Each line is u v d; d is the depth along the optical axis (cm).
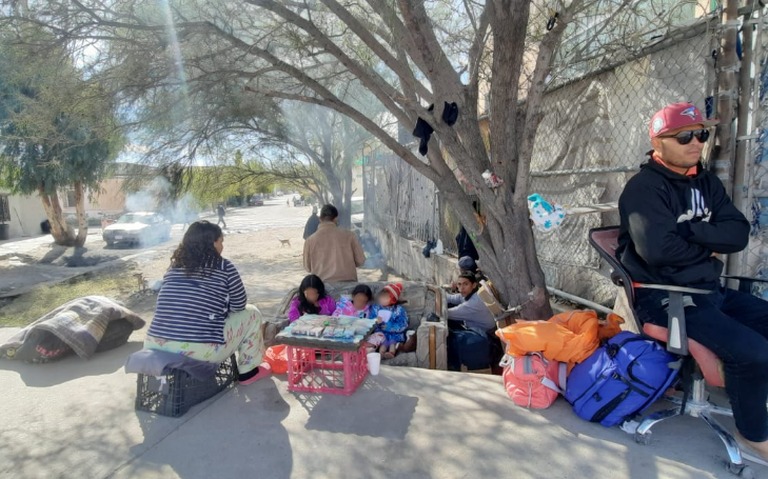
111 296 984
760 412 237
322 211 563
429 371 387
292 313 462
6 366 423
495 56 387
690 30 366
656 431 284
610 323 333
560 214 381
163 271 1320
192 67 516
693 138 255
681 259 253
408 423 304
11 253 1758
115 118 581
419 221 1012
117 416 329
